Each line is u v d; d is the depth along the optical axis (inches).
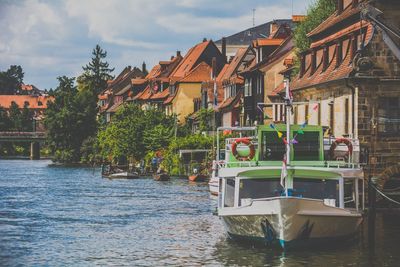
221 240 1446.9
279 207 1219.9
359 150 1601.9
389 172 1733.5
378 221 1627.7
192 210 2048.5
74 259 1268.5
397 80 1740.9
